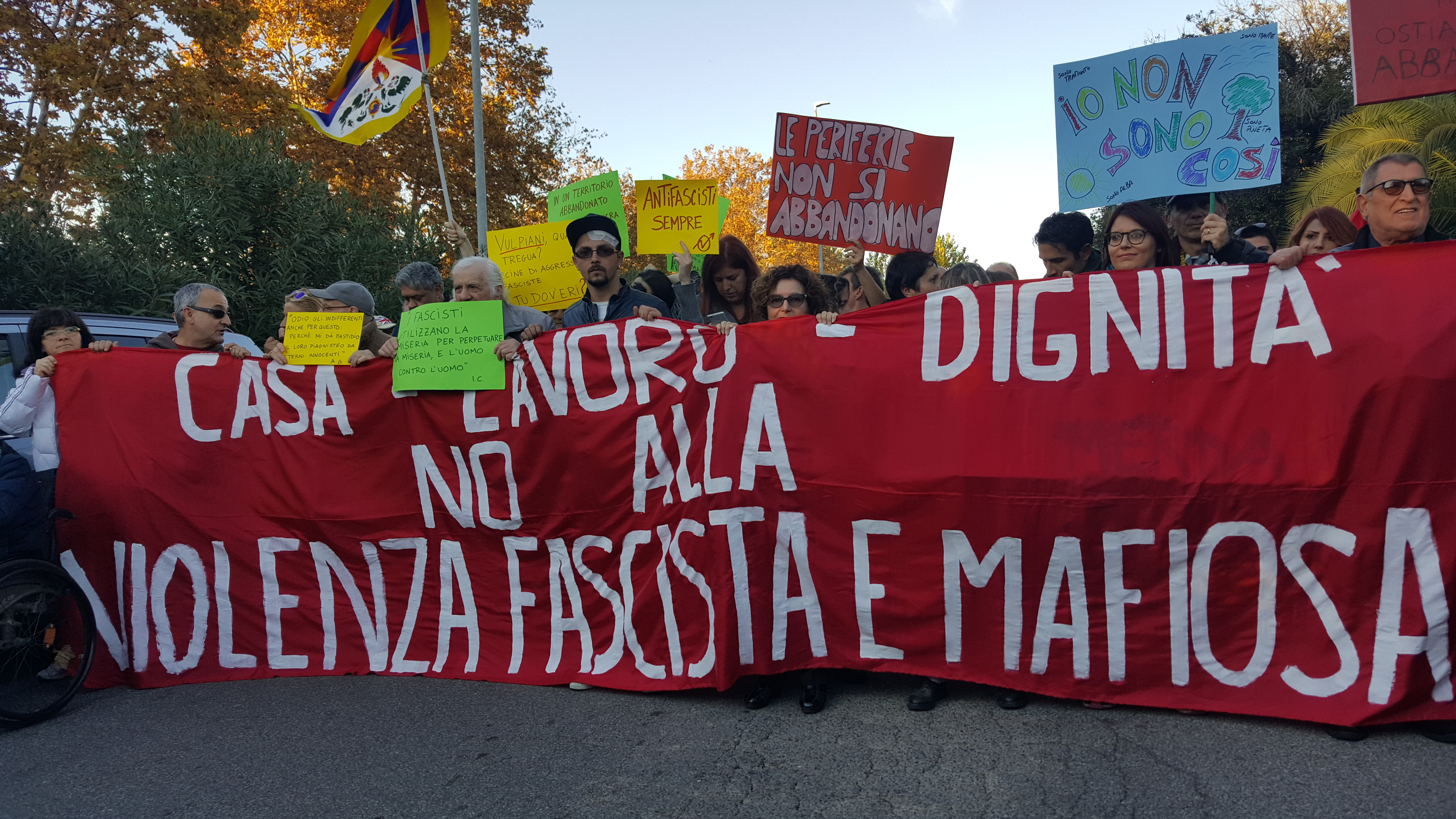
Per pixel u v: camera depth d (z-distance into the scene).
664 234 5.91
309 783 3.25
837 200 5.30
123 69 17.27
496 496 4.36
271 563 4.59
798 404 3.94
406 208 18.48
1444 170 10.38
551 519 4.27
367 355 4.66
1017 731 3.38
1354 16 3.93
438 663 4.42
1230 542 3.40
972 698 3.76
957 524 3.70
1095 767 3.04
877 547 3.81
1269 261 3.49
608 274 4.87
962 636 3.70
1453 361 3.18
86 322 6.00
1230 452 3.43
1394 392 3.23
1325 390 3.32
